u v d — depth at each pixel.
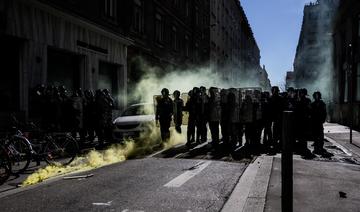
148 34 24.00
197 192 5.96
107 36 18.84
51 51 14.96
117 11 20.27
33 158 8.26
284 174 3.39
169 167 8.16
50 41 14.43
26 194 5.88
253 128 11.97
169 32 28.19
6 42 12.61
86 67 17.08
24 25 12.99
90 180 6.86
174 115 12.84
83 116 12.77
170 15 28.25
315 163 8.80
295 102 11.68
